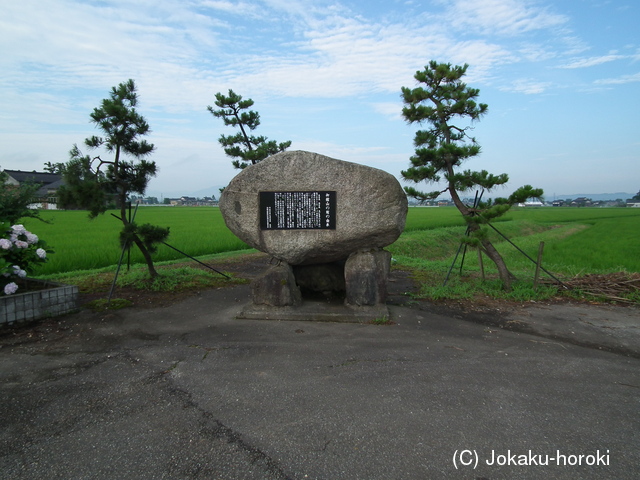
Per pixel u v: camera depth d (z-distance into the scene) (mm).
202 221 27125
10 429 3025
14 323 5242
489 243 7586
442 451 2775
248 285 7914
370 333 5203
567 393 3625
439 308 6453
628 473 2576
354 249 6164
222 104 10430
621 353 4688
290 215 5965
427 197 7613
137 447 2812
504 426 3088
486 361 4324
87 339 4902
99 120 6953
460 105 7062
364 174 5785
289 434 2955
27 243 5770
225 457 2697
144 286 7383
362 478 2504
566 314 6137
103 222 24516
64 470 2580
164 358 4340
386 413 3248
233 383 3756
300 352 4520
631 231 25297
